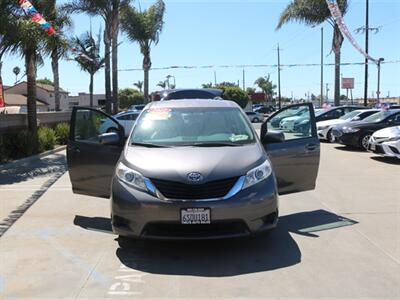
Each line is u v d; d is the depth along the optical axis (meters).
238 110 6.87
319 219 7.03
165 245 5.84
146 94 42.47
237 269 5.04
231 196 5.16
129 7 34.75
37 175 11.79
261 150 5.93
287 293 4.41
